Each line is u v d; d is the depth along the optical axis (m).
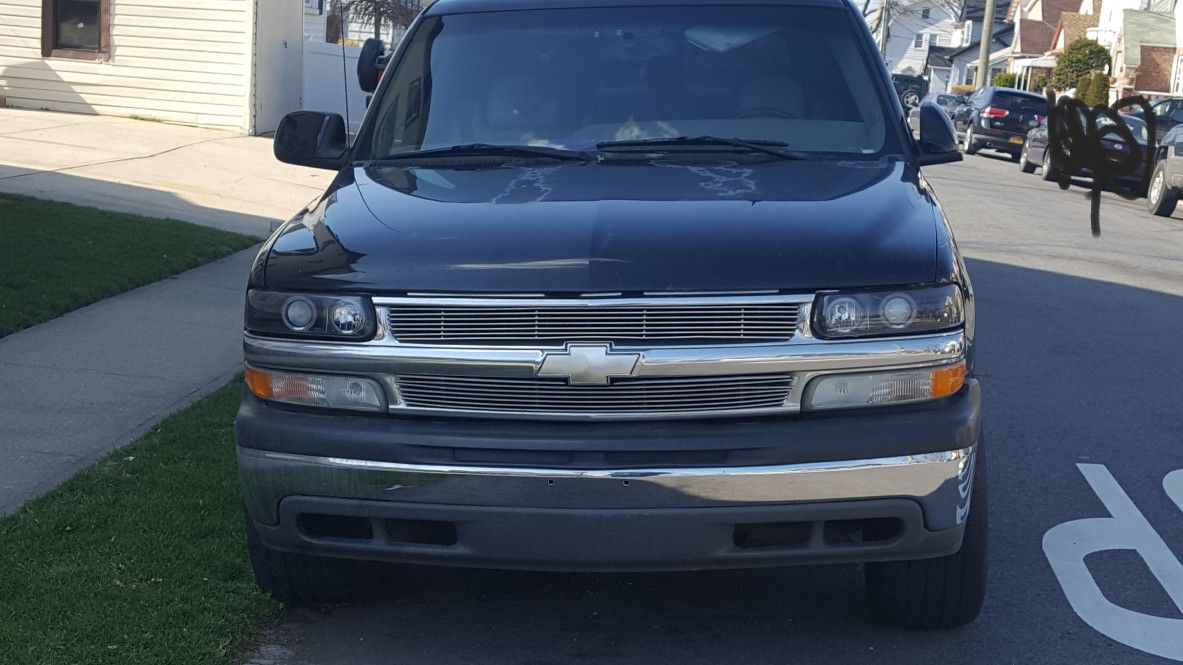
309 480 3.77
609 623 4.44
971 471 3.81
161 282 9.86
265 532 3.95
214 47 20.16
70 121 19.42
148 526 5.01
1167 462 6.39
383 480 3.71
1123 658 4.21
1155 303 10.92
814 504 3.66
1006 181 23.88
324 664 4.09
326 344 3.78
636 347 3.63
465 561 3.78
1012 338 9.28
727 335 3.66
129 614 4.26
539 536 3.69
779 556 3.74
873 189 4.29
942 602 4.20
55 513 5.11
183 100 20.41
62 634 4.09
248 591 4.49
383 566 4.72
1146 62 49.34
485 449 3.67
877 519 3.82
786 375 3.67
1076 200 20.55
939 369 3.72
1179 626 4.47
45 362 7.48
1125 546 5.24
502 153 4.89
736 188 4.28
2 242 10.31
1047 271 12.52
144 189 14.06
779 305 3.65
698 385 3.67
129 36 20.34
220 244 11.21
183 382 7.21
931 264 3.77
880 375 3.70
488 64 5.29
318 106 22.34
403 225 4.01
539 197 4.20
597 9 5.45
